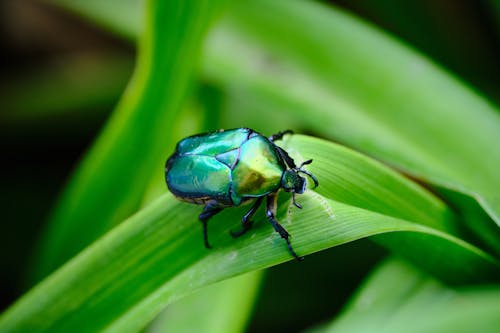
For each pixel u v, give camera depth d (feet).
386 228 0.67
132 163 0.77
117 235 0.70
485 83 0.86
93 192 0.78
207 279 0.69
